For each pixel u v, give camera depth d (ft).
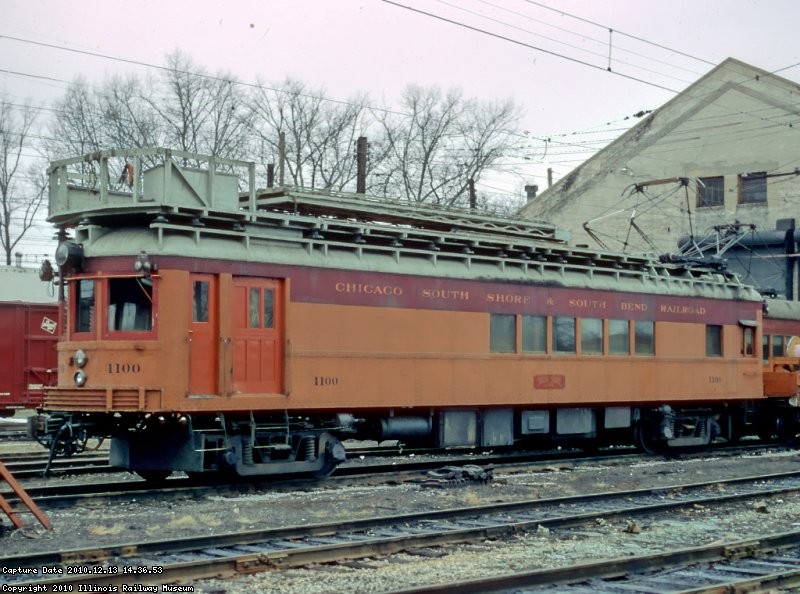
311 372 48.78
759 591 27.81
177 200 45.52
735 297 73.10
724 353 71.72
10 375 79.36
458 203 160.04
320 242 49.80
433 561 30.94
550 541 34.71
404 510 41.09
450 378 54.70
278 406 47.34
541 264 60.29
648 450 68.90
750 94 128.47
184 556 30.14
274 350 47.78
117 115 140.15
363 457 65.16
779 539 34.27
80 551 29.14
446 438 55.57
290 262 48.37
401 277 52.90
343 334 50.21
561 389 60.44
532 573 27.48
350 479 49.44
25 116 144.05
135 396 43.88
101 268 45.37
